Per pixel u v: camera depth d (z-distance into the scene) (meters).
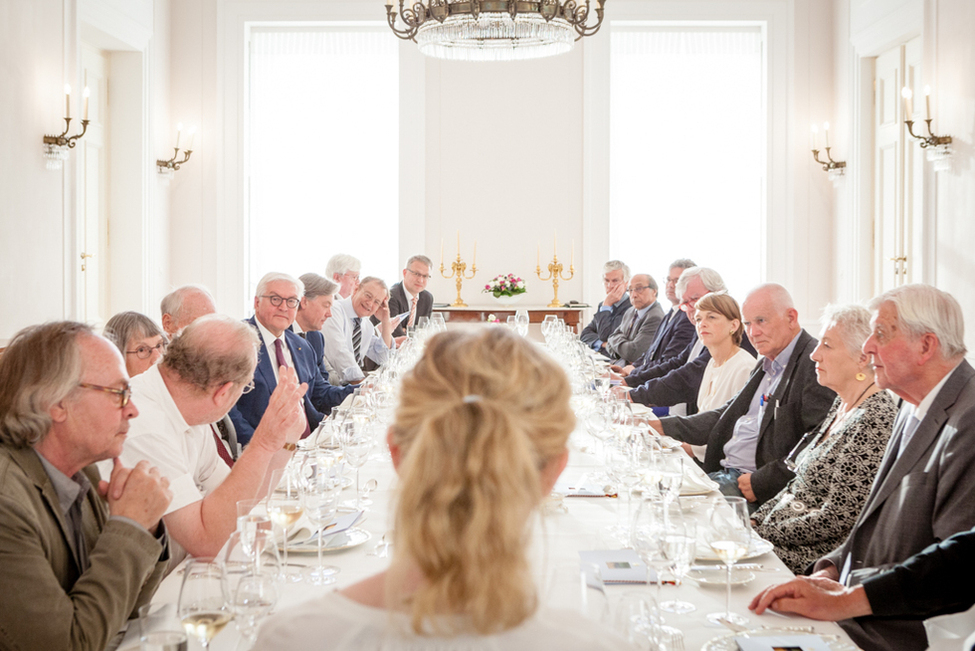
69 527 1.65
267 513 1.96
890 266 6.98
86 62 6.93
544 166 8.05
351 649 0.78
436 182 8.06
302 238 8.16
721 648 1.44
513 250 8.10
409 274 6.91
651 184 8.09
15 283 5.34
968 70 5.52
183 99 7.93
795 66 7.86
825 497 2.37
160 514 1.62
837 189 7.79
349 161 8.12
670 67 8.03
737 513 1.64
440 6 4.48
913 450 1.95
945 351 1.95
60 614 1.44
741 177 8.08
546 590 0.85
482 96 8.02
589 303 8.08
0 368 1.58
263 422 2.13
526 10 4.43
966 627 1.85
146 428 2.10
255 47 8.05
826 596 1.64
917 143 6.45
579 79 7.99
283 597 1.66
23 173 5.43
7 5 5.20
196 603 1.35
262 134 8.10
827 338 2.55
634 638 1.13
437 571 0.75
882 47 6.85
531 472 0.77
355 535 2.03
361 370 5.54
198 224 7.98
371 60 8.08
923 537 1.89
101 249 7.26
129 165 7.35
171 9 7.88
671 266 5.64
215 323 2.19
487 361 0.85
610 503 2.33
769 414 3.13
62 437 1.58
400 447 0.85
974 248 5.47
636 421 2.74
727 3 7.83
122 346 2.96
